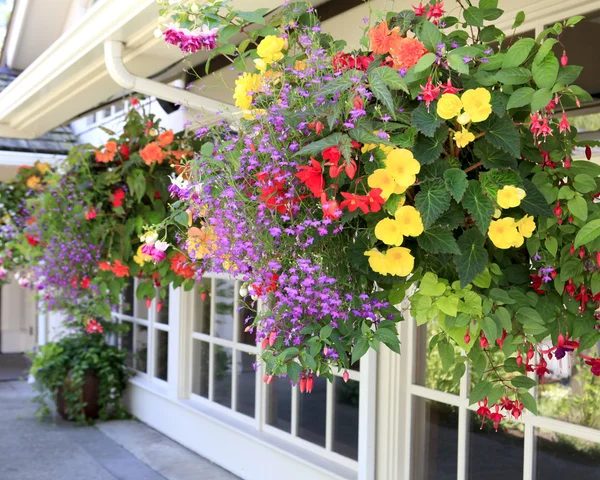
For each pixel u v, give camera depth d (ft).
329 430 14.48
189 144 12.40
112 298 13.60
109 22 10.70
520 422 10.44
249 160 6.40
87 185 13.12
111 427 22.26
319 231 5.64
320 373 6.09
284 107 6.18
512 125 5.46
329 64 6.39
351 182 5.62
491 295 5.78
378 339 5.72
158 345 22.49
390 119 5.68
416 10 6.19
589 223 5.60
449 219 5.44
